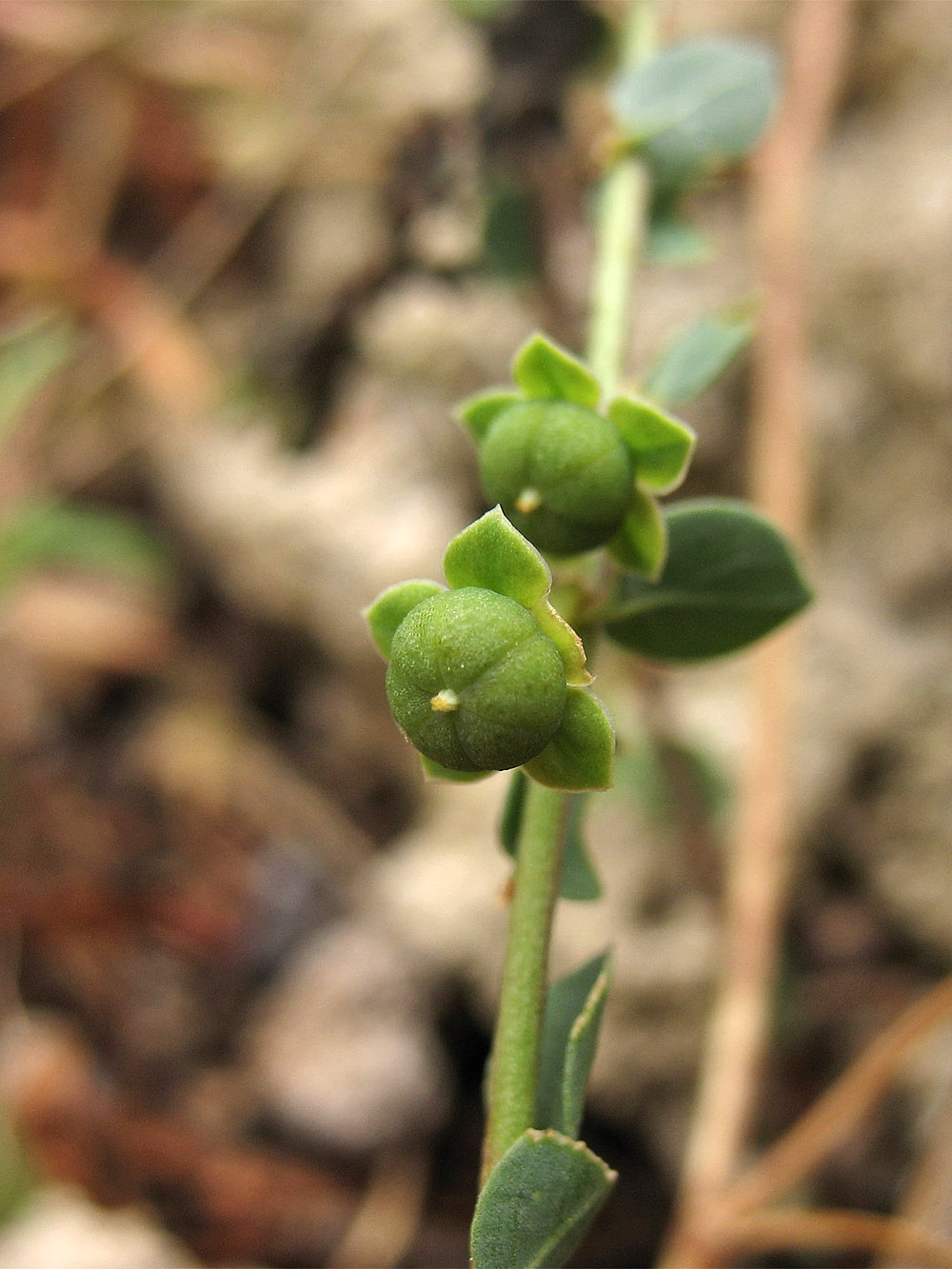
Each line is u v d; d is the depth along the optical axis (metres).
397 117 0.07
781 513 0.05
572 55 0.06
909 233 0.06
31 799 0.07
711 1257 0.05
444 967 0.06
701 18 0.07
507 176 0.06
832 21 0.06
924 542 0.06
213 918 0.07
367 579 0.07
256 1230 0.06
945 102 0.06
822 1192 0.06
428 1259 0.06
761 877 0.05
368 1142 0.06
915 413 0.06
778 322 0.06
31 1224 0.06
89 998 0.07
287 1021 0.06
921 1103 0.06
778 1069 0.06
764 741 0.05
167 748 0.07
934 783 0.06
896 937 0.06
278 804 0.07
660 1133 0.06
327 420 0.07
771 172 0.06
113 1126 0.06
